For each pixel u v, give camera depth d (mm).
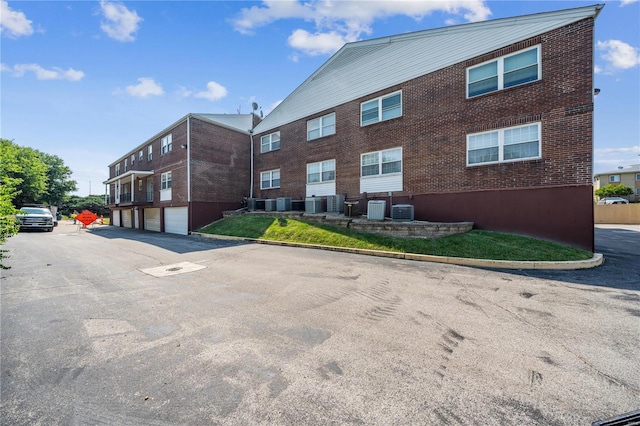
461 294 5223
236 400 2379
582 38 8906
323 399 2385
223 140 19797
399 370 2812
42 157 43781
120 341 3447
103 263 8391
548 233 9242
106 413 2232
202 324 3945
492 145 10492
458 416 2188
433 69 12062
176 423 2123
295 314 4305
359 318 4141
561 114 9172
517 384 2586
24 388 2545
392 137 13289
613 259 8344
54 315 4297
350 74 15086
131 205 23328
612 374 2746
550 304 4672
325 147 16172
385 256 9031
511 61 10227
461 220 11062
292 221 14094
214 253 9961
